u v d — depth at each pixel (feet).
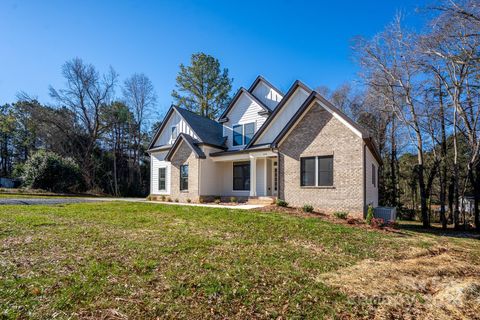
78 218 33.86
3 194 71.05
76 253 19.36
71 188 95.96
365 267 20.79
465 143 73.00
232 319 12.16
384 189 84.43
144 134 136.77
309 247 25.26
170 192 70.74
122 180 129.29
